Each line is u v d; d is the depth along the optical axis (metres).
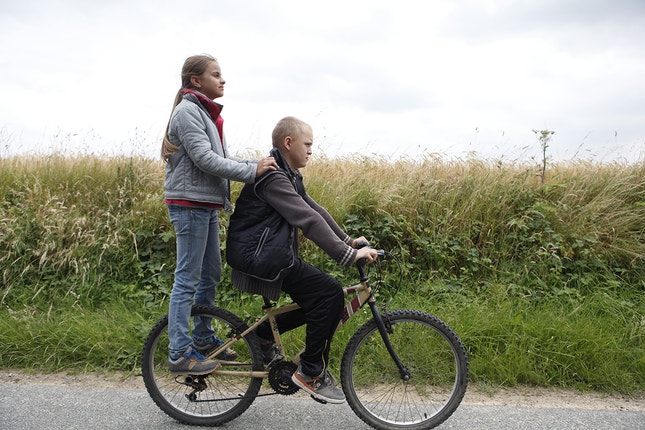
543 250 6.90
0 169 8.55
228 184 4.40
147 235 7.12
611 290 6.55
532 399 4.73
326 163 9.16
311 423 4.14
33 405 4.39
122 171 8.29
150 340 4.24
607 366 5.04
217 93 4.25
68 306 6.30
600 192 7.81
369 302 4.07
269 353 4.30
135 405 4.45
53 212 7.22
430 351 4.10
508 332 5.46
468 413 4.33
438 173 8.45
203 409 4.19
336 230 4.26
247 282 3.99
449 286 6.61
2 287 6.69
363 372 4.18
